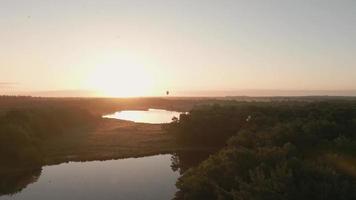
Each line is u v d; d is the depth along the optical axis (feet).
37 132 245.65
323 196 83.15
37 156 196.03
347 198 83.56
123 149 235.81
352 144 136.26
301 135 155.12
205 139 257.75
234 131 256.52
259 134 177.17
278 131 163.73
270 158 110.52
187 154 228.22
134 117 533.96
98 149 233.14
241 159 112.37
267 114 287.69
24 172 177.37
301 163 97.60
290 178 88.22
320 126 179.63
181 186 122.42
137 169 185.47
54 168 187.01
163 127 322.75
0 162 183.83
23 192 145.18
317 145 146.51
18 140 196.65
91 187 151.43
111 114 612.29
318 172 92.38
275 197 84.89
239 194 92.17
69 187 151.94
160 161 206.18
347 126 191.62
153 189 147.54
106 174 173.68
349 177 96.48
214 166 115.96
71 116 348.79
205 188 109.91
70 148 233.76
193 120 266.77
